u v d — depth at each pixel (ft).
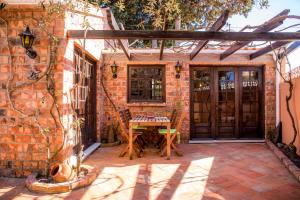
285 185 12.10
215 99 24.20
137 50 23.15
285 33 13.69
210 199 10.47
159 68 24.09
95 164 15.76
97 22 20.65
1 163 13.58
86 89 19.63
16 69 13.42
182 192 11.23
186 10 23.02
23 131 13.52
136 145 18.72
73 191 11.37
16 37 13.34
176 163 16.01
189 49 21.91
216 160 16.74
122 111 19.48
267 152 19.06
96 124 22.02
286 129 20.42
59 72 13.46
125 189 11.58
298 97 17.88
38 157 13.52
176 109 23.15
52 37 12.78
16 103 13.47
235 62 23.16
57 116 13.42
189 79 23.56
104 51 23.35
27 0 12.68
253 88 24.34
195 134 24.21
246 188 11.72
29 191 11.43
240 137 24.27
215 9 22.99
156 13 13.05
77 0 13.00
